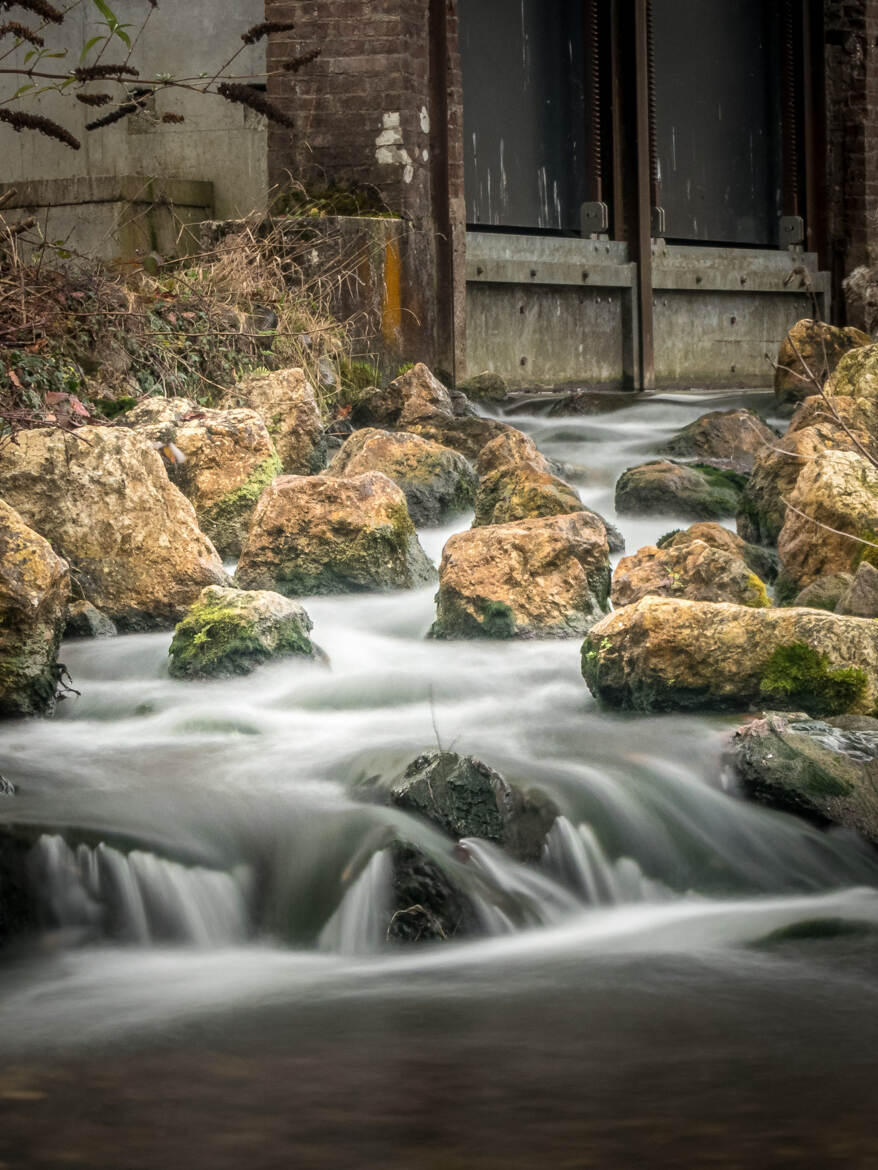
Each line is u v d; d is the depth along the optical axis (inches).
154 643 291.1
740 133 719.7
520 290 614.9
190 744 243.1
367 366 514.0
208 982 185.2
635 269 652.1
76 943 197.2
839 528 298.7
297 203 549.3
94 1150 135.5
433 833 214.2
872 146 748.0
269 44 554.3
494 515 346.9
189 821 211.9
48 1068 155.5
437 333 568.4
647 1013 171.9
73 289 402.9
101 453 308.7
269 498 328.2
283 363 474.0
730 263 700.0
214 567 309.3
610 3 637.3
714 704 256.2
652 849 222.4
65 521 307.0
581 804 221.9
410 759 227.8
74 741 244.2
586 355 644.7
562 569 300.5
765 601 284.7
